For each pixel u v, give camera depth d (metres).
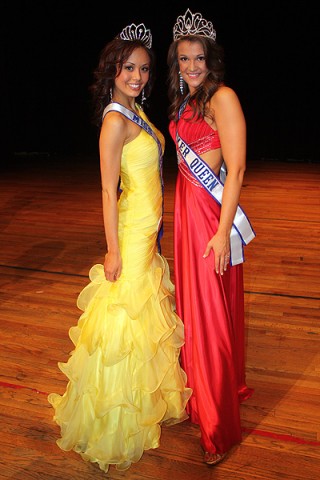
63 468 1.90
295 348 2.62
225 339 1.83
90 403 1.86
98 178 6.45
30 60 7.60
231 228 1.76
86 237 4.29
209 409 1.86
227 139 1.66
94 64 7.50
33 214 4.94
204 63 1.66
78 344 1.90
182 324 1.93
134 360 1.81
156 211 1.79
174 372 1.93
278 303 3.08
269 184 5.98
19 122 7.97
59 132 8.04
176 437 2.03
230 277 1.90
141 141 1.68
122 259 1.80
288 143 7.62
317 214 4.79
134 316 1.77
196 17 1.64
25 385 2.37
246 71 7.42
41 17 7.29
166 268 2.03
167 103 7.74
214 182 1.75
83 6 7.11
